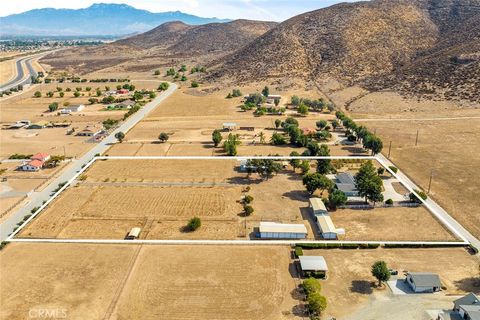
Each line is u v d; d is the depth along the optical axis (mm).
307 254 60250
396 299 50531
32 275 55062
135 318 47250
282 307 49250
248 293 51594
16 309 48719
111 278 54438
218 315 47781
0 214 74000
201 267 56844
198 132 128875
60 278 54469
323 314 47906
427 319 46969
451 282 53625
